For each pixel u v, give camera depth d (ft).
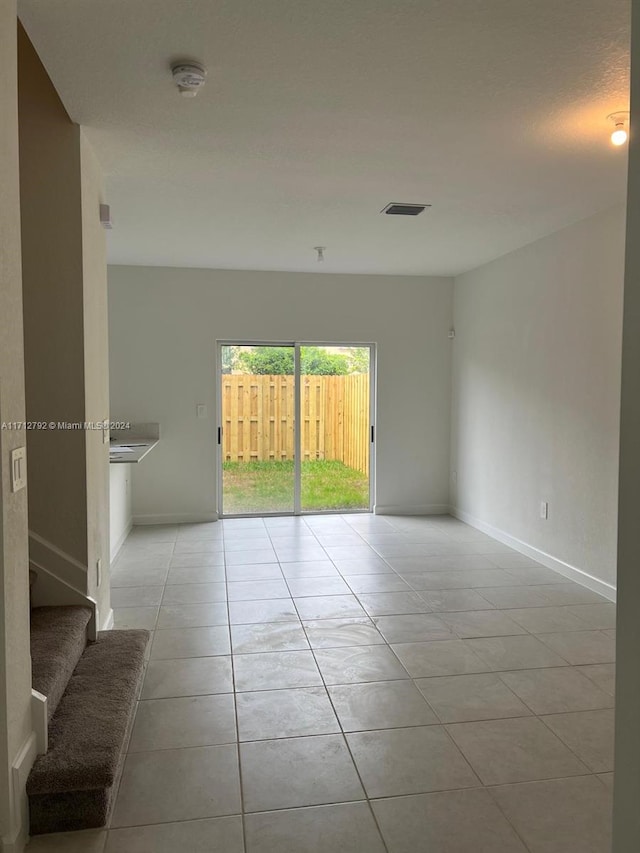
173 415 20.43
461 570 15.21
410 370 21.80
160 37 6.82
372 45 7.00
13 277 5.81
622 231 12.72
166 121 9.02
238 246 16.97
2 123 5.54
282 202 12.92
